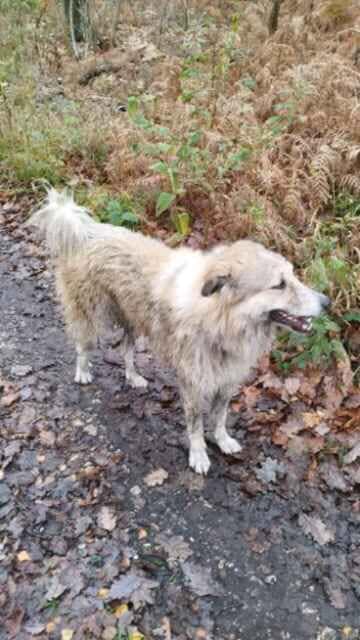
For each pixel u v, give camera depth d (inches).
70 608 38.7
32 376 55.9
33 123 87.1
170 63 94.0
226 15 110.4
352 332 56.7
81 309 51.3
